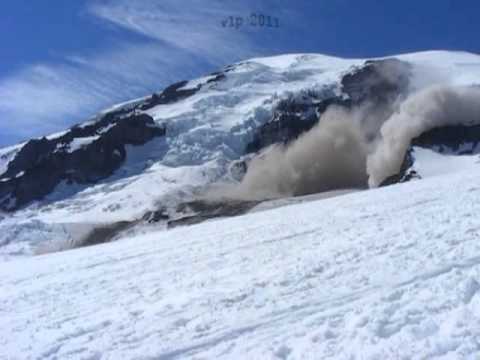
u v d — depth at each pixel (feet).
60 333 31.55
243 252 49.39
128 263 56.18
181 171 524.11
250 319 27.30
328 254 39.96
